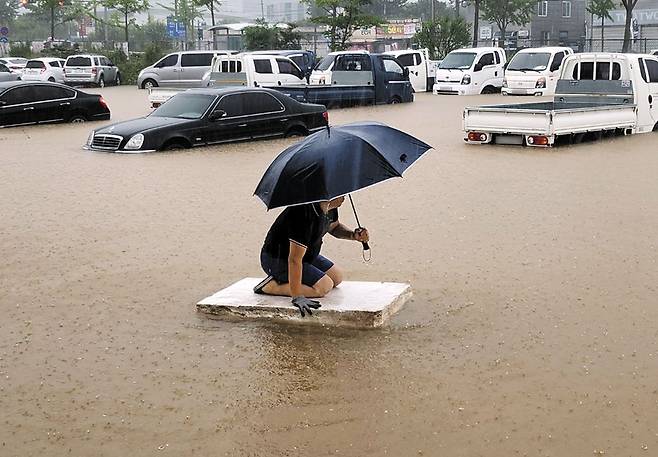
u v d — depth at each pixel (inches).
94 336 246.7
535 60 1278.3
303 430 187.5
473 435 183.3
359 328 246.2
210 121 689.0
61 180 518.0
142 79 1566.2
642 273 298.8
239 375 217.2
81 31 3388.3
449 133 775.7
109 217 406.3
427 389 206.1
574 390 203.8
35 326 255.9
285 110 745.0
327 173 228.5
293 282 250.4
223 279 301.3
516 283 289.0
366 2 1964.8
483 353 227.0
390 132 244.2
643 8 2106.3
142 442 184.1
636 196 444.1
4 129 846.5
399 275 300.8
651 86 764.6
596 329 243.8
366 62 1128.2
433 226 377.4
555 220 386.3
